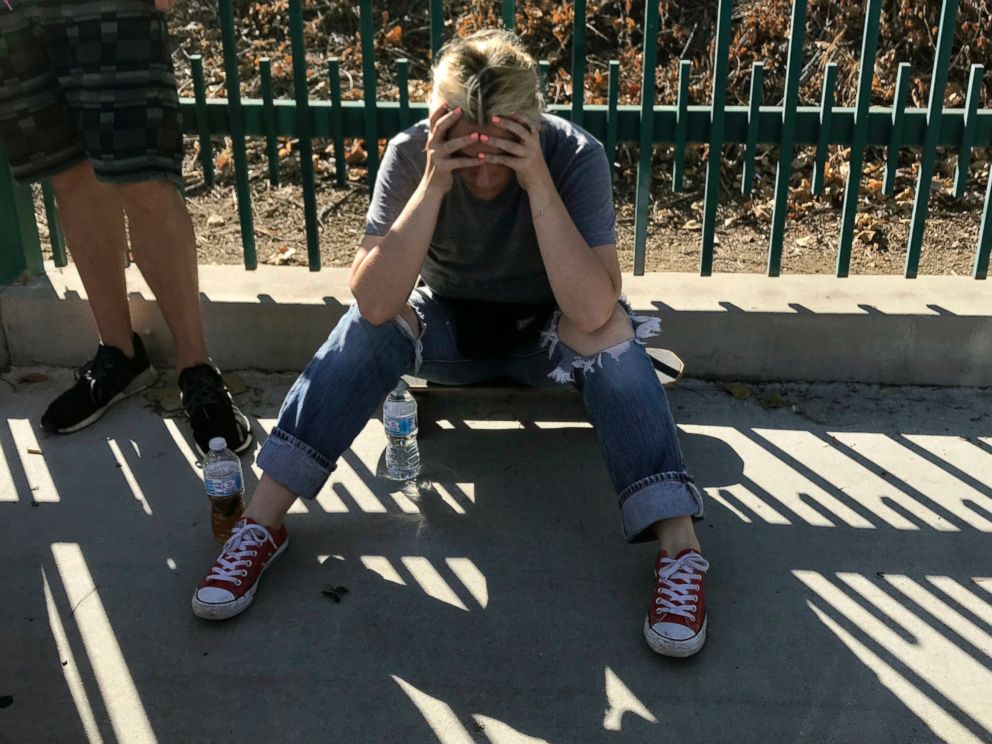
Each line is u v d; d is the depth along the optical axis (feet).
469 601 8.85
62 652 8.33
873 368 11.89
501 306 9.78
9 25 9.93
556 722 7.66
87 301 12.11
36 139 10.41
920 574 9.11
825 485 10.31
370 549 9.48
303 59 11.65
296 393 9.12
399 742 7.50
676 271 14.03
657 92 17.25
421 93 17.26
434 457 10.81
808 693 7.89
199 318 11.12
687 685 7.98
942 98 11.29
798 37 11.10
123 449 10.96
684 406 11.64
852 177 11.76
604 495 10.23
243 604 8.64
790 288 12.18
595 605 8.80
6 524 9.81
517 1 18.39
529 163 8.16
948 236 14.89
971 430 11.16
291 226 15.10
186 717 7.72
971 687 7.93
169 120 10.21
